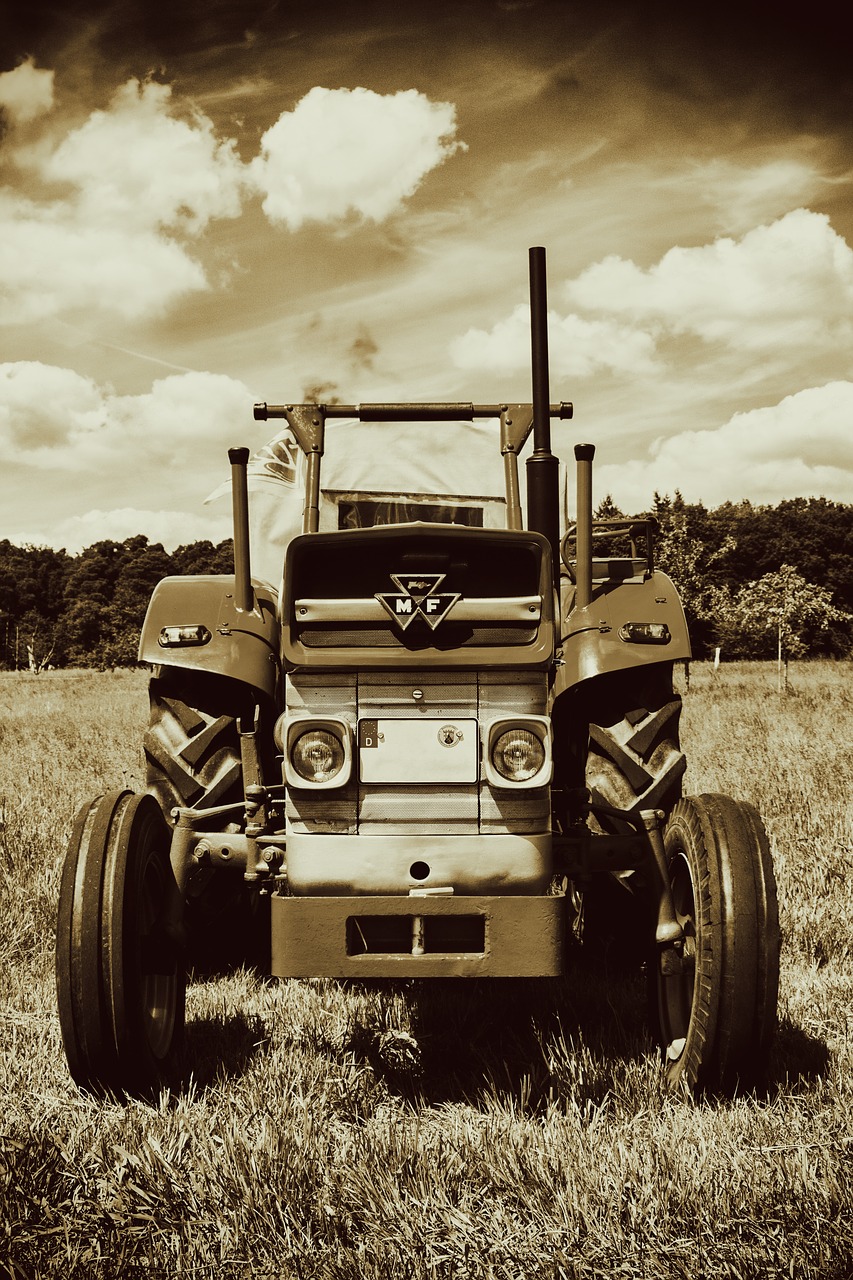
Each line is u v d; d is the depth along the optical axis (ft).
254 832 11.18
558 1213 8.07
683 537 102.22
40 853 19.42
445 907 9.71
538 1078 10.90
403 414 13.42
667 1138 9.16
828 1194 8.14
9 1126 9.55
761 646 117.91
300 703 10.07
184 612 12.55
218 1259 7.83
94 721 53.26
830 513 329.11
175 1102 10.42
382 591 10.03
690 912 11.17
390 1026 12.51
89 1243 7.95
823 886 16.99
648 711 12.98
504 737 9.87
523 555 9.98
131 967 10.19
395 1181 8.58
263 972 15.03
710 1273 7.47
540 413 13.41
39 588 489.67
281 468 14.47
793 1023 12.04
